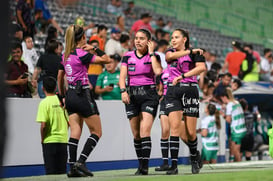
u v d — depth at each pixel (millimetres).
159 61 15984
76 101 15289
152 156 23234
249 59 37062
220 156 26406
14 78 19328
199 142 25156
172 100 15289
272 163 22766
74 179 14273
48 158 18172
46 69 20422
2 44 5785
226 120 27062
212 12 63938
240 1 67812
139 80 15914
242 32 65125
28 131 18859
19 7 22781
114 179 12766
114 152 21625
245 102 28672
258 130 29859
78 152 20438
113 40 27594
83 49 15414
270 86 33656
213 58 36344
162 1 58531
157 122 23484
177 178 12336
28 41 22547
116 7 47344
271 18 69938
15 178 16609
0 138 5758
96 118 15555
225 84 28141
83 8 44062
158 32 34250
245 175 12797
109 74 23109
